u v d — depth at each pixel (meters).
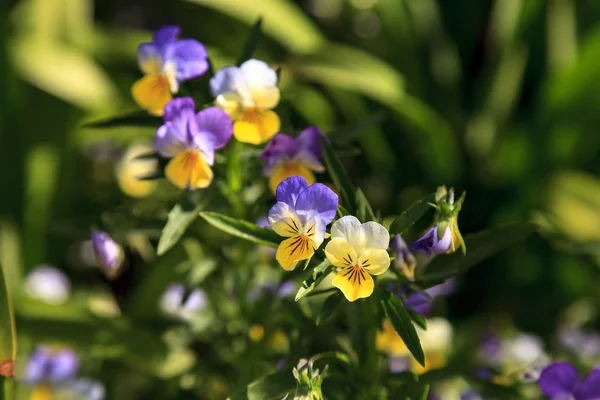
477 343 0.71
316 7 0.96
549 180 0.84
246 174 0.58
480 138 0.90
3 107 0.81
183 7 0.94
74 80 0.79
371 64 0.78
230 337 0.63
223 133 0.54
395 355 0.60
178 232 0.56
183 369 0.64
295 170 0.56
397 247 0.52
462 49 1.00
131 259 0.78
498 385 0.57
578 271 0.79
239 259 0.61
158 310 0.69
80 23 0.83
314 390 0.51
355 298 0.51
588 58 0.81
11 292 0.67
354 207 0.54
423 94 0.91
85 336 0.65
